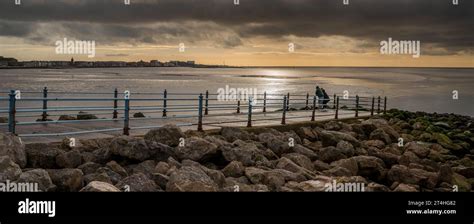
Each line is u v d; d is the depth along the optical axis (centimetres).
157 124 1817
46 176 972
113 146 1237
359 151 1845
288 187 1212
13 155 1058
